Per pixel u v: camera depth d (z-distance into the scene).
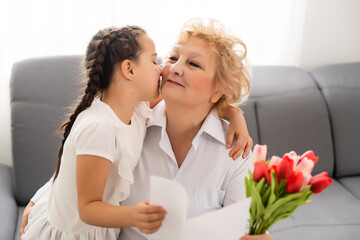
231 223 0.83
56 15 1.94
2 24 1.91
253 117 1.95
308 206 1.86
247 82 1.19
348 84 2.12
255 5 2.14
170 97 1.08
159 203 0.83
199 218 0.80
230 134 1.20
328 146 2.05
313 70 2.24
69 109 1.75
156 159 1.19
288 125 2.00
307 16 2.30
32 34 1.96
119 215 0.88
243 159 1.21
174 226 0.83
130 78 1.02
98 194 0.95
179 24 2.10
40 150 1.73
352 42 2.38
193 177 1.19
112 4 1.99
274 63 2.28
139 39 1.04
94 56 1.03
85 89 1.06
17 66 1.79
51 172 1.74
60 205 1.05
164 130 1.17
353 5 2.32
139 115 1.14
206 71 1.10
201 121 1.19
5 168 1.95
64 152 1.01
